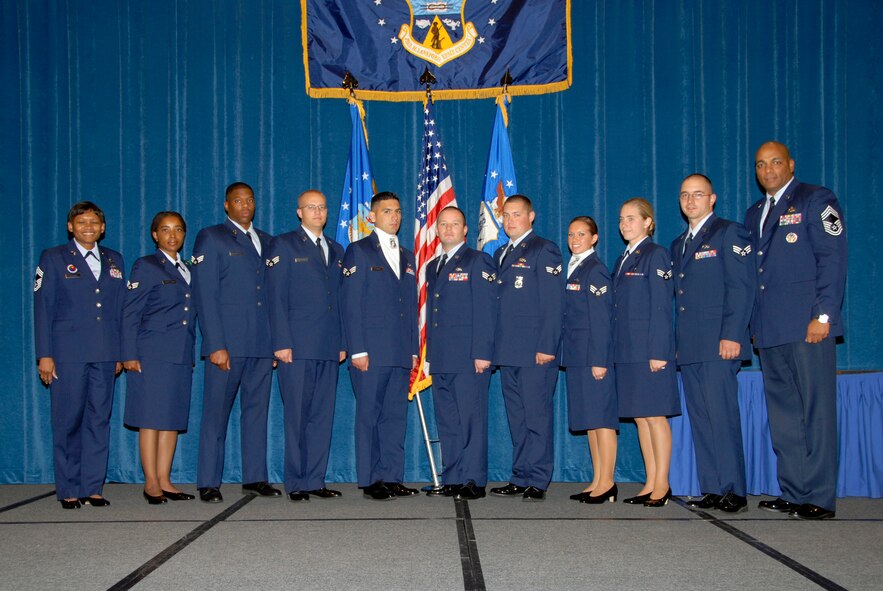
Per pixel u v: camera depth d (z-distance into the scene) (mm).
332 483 4781
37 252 4918
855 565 2682
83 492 4004
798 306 3641
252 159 4965
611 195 4926
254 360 4207
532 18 4973
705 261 3855
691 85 4934
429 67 4977
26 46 4988
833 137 4938
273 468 4848
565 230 4922
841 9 4977
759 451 4117
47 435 4855
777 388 3771
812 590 2389
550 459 4102
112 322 4109
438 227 4312
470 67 4965
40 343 3975
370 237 4254
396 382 4211
